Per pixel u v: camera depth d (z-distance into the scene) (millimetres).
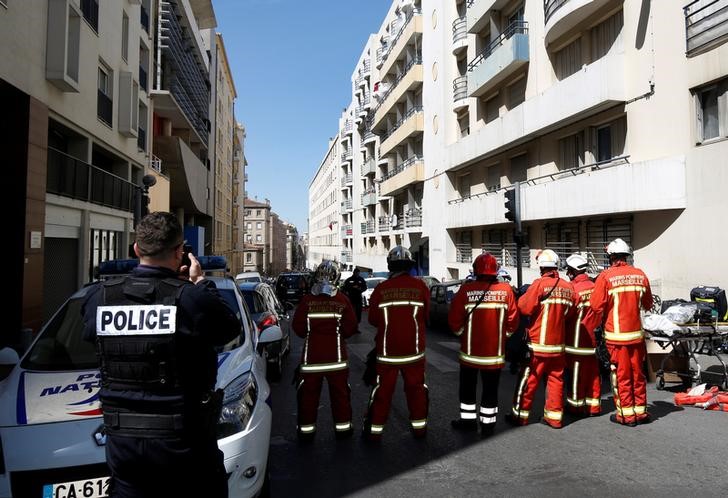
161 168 26234
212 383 2457
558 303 5410
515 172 19781
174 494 2295
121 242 18781
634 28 12477
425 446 4973
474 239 24062
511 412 5695
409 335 5137
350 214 63031
